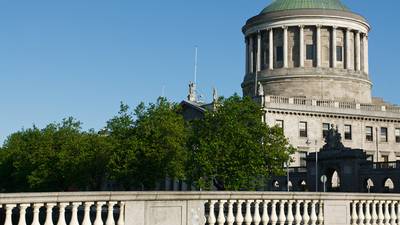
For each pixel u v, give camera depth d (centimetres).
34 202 1427
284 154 6372
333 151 8419
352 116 10250
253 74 12031
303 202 1938
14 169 9031
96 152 7700
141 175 6744
